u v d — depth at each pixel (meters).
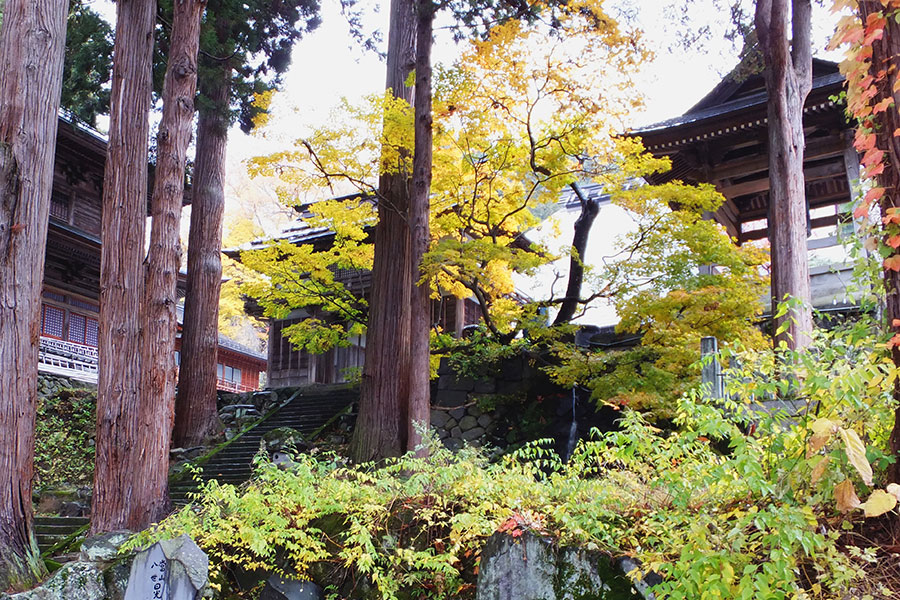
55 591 4.23
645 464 4.18
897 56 3.20
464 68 10.84
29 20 7.53
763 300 12.18
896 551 3.00
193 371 15.30
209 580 4.80
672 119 14.19
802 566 3.13
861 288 3.87
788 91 8.92
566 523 3.78
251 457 13.78
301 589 4.75
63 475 14.09
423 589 4.54
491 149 11.61
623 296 11.34
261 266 14.77
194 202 16.12
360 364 20.45
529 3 10.91
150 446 9.02
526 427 11.88
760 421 3.50
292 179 11.88
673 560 3.35
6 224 7.09
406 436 11.64
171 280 9.66
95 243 18.28
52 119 7.62
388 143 11.83
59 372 16.44
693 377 9.45
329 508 4.97
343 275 19.36
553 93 10.92
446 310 18.77
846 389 3.04
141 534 5.05
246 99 15.08
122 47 9.80
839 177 15.05
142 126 9.72
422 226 10.66
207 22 14.11
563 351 10.91
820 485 3.10
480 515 4.52
